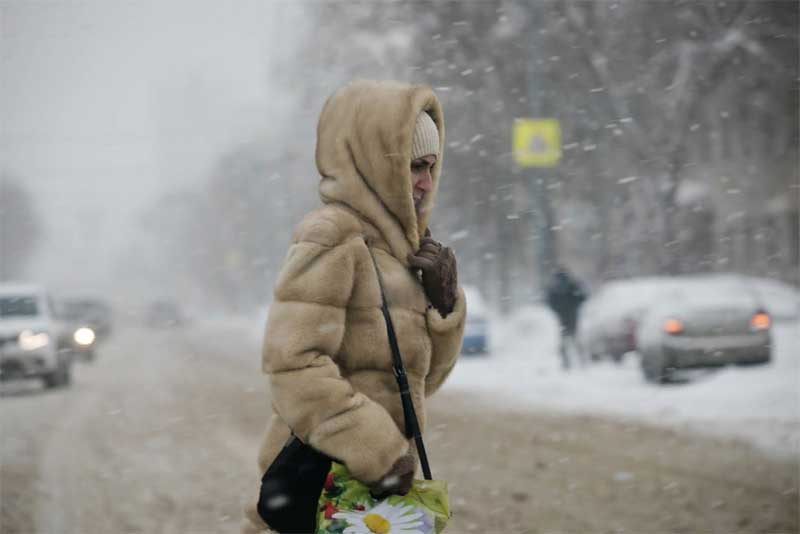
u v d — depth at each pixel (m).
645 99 73.56
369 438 6.86
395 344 7.21
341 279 7.02
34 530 17.83
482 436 27.47
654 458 23.06
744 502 18.34
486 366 54.72
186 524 18.16
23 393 47.19
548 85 74.56
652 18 71.94
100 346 99.38
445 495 7.24
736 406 30.06
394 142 7.33
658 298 47.47
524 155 55.53
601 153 76.56
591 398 35.69
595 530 16.55
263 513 7.17
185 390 45.16
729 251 87.94
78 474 23.56
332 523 7.04
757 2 70.00
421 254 7.59
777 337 47.47
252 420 33.19
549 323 64.56
